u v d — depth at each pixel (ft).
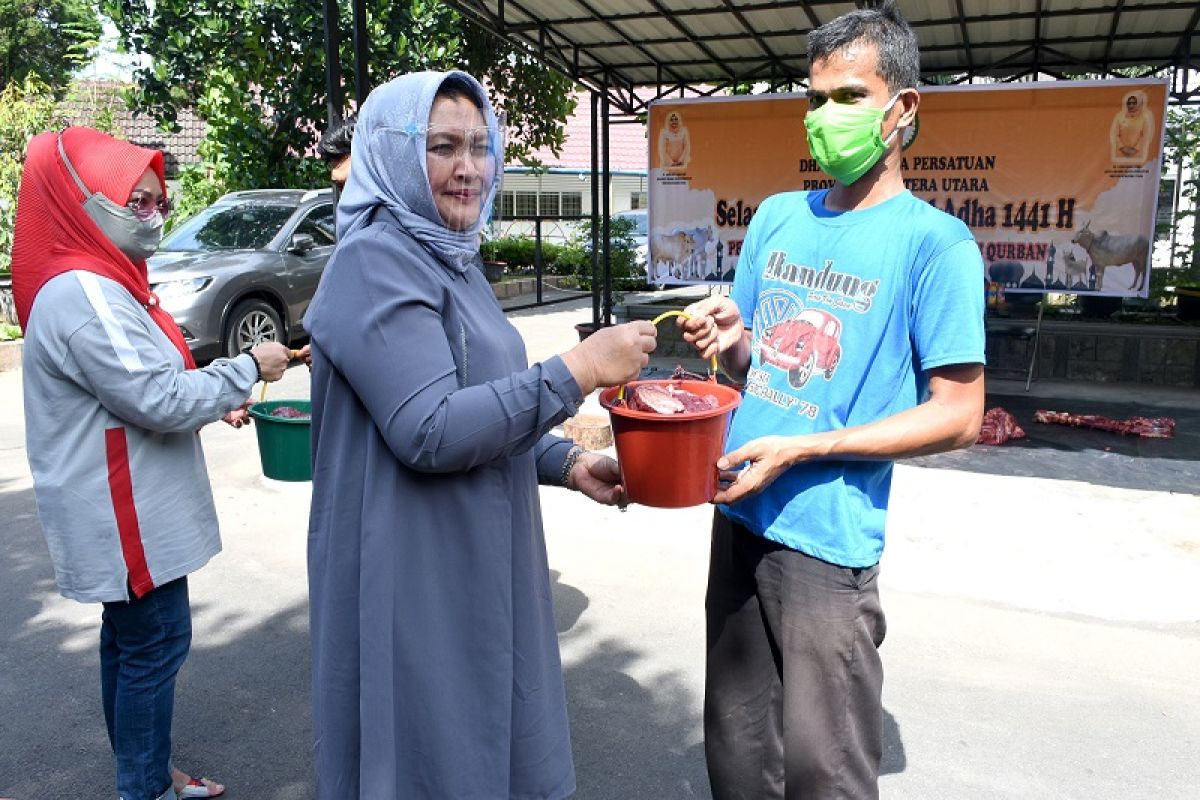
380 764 5.35
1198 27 27.25
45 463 7.63
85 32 58.70
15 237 7.65
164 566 7.85
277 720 10.64
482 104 5.38
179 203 45.01
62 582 7.76
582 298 51.75
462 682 5.50
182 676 11.59
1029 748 9.95
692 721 10.61
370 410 5.10
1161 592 13.46
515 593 5.74
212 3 38.93
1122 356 28.43
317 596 5.67
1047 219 27.50
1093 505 17.04
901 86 6.40
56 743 10.17
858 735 6.77
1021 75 33.19
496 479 5.50
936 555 14.83
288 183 42.47
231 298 29.27
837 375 6.57
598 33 28.89
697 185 31.32
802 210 7.10
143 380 7.43
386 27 38.75
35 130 38.11
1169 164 39.78
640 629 12.74
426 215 5.21
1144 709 10.66
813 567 6.63
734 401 6.07
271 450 10.60
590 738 10.27
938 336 6.18
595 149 33.45
